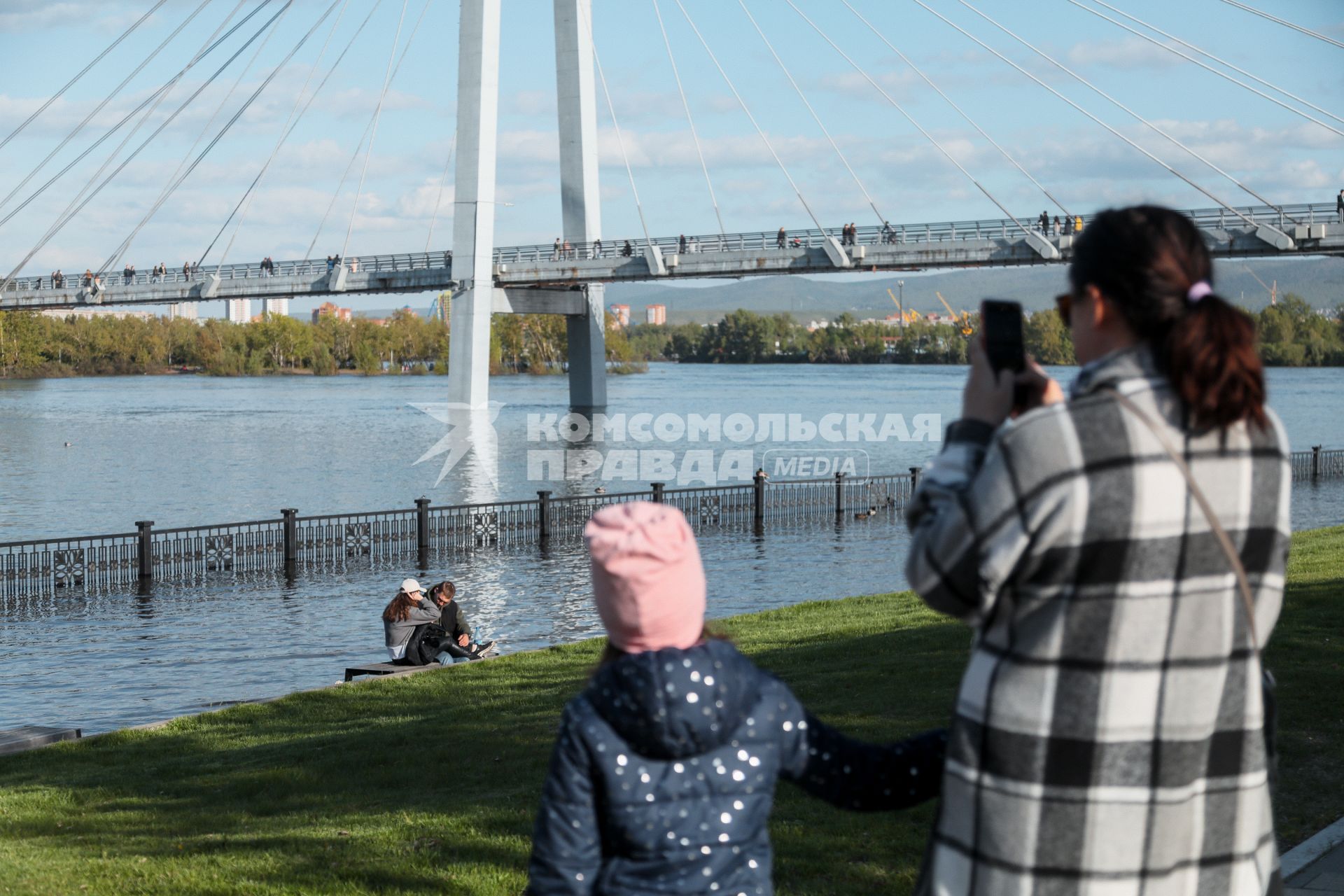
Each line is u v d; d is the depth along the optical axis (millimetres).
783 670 10656
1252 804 1993
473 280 82312
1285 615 10844
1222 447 1883
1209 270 1994
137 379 199250
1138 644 1847
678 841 2031
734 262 75938
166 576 27188
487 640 19844
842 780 2170
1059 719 1869
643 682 2023
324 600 24438
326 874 5754
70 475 53125
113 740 10664
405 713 10773
